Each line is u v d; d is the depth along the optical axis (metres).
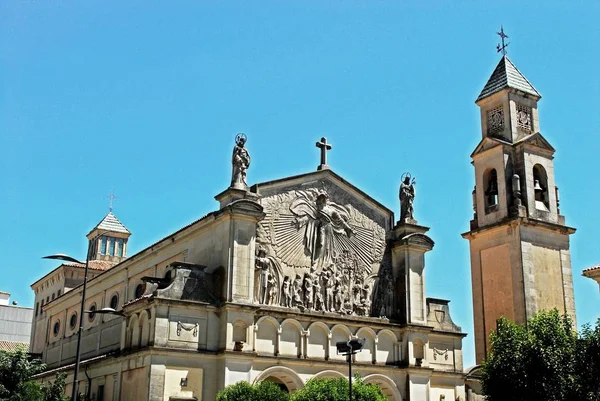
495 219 52.56
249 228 41.22
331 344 42.97
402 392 44.75
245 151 42.91
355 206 47.28
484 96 56.12
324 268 44.53
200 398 37.91
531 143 53.16
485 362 39.97
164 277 46.12
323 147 47.22
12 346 85.06
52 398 45.19
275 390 35.22
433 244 48.03
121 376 40.53
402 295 46.59
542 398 36.09
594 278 46.31
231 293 39.59
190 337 38.59
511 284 50.19
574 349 36.78
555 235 52.25
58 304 66.06
